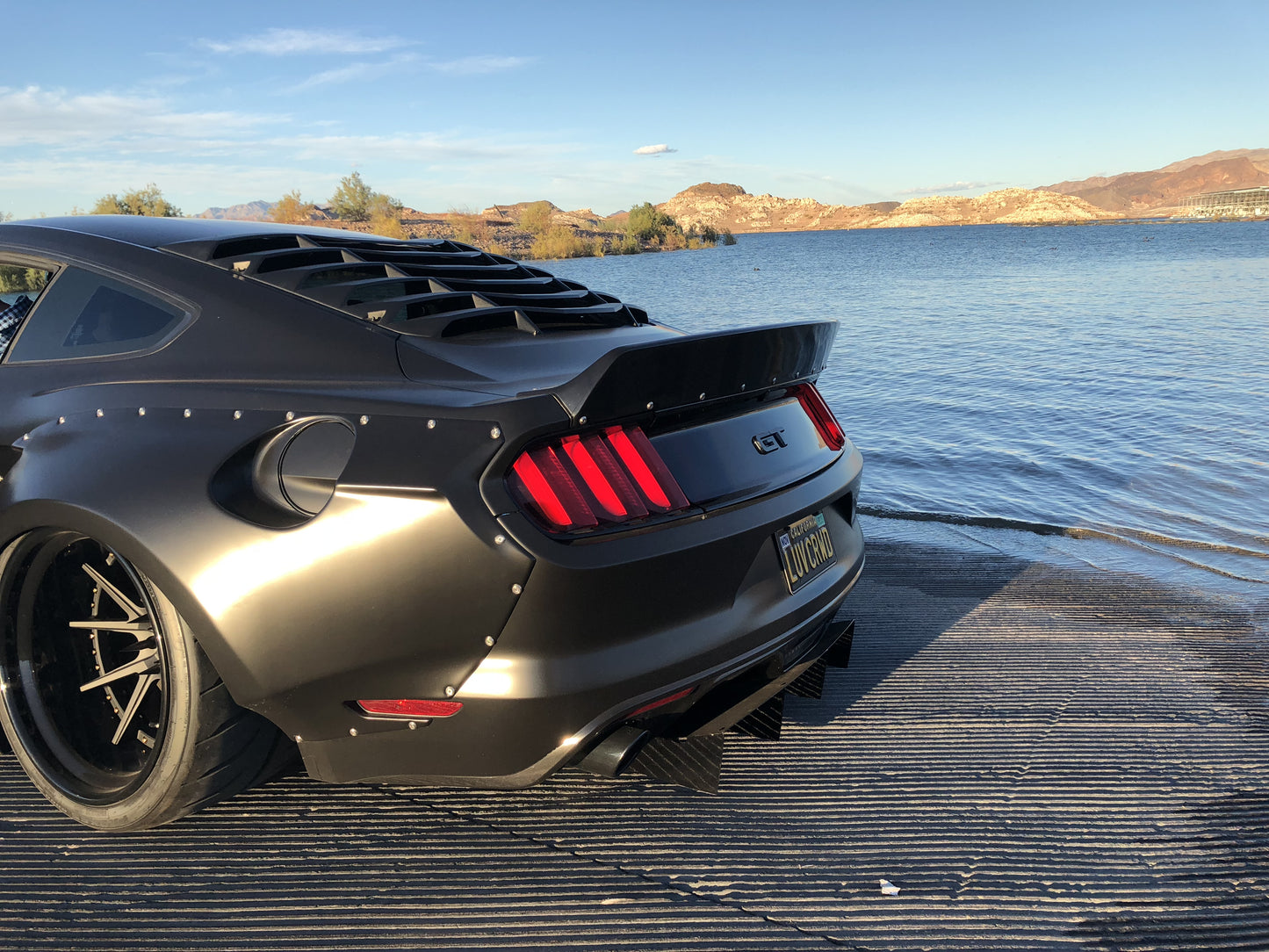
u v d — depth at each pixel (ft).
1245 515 19.42
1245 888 5.96
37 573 6.32
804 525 6.98
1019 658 10.19
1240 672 9.87
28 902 5.55
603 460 5.48
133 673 6.07
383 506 5.17
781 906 5.63
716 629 5.98
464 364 5.99
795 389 7.59
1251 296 86.89
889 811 6.85
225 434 5.64
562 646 5.29
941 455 26.16
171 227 7.59
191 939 5.24
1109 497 21.09
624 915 5.51
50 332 6.94
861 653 10.26
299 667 5.35
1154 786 7.33
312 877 5.84
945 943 5.32
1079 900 5.79
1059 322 67.92
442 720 5.43
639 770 6.59
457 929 5.35
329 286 6.61
